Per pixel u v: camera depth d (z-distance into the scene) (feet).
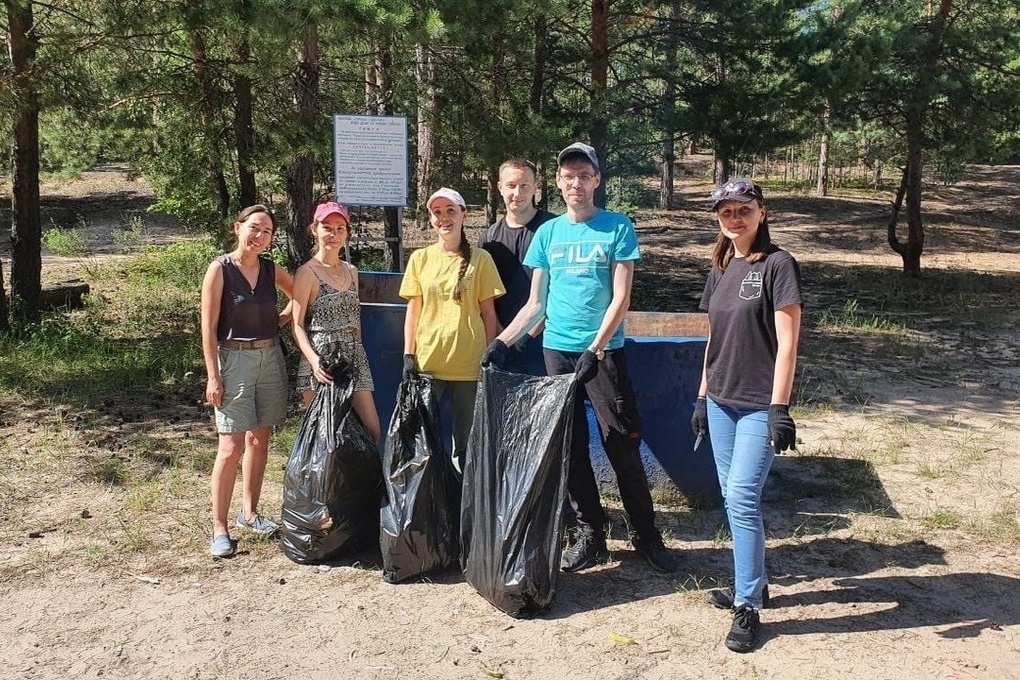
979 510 15.44
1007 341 31.50
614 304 12.07
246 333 13.24
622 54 40.19
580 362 11.72
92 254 50.44
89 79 27.30
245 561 13.17
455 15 23.99
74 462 17.10
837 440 19.42
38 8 28.07
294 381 23.44
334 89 34.68
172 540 13.83
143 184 87.97
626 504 13.07
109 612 11.60
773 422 10.36
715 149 39.81
